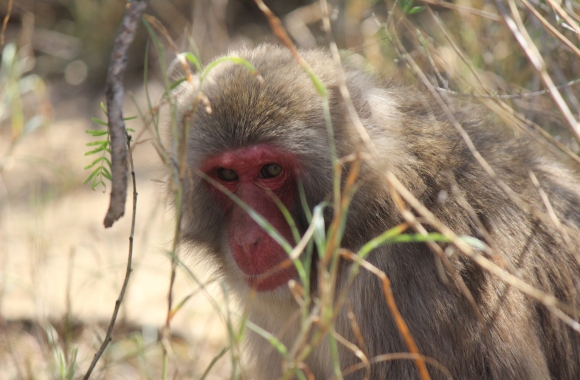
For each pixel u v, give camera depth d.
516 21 8.83
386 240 7.54
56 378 9.97
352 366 8.06
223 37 19.45
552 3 8.89
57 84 21.75
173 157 7.38
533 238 8.60
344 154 8.42
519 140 9.57
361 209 8.41
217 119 8.52
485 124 9.50
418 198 8.41
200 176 8.95
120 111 7.23
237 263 8.66
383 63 14.40
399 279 8.28
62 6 23.62
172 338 12.74
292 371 6.65
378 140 8.44
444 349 8.12
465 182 8.57
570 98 10.36
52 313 13.06
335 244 6.46
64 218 16.31
